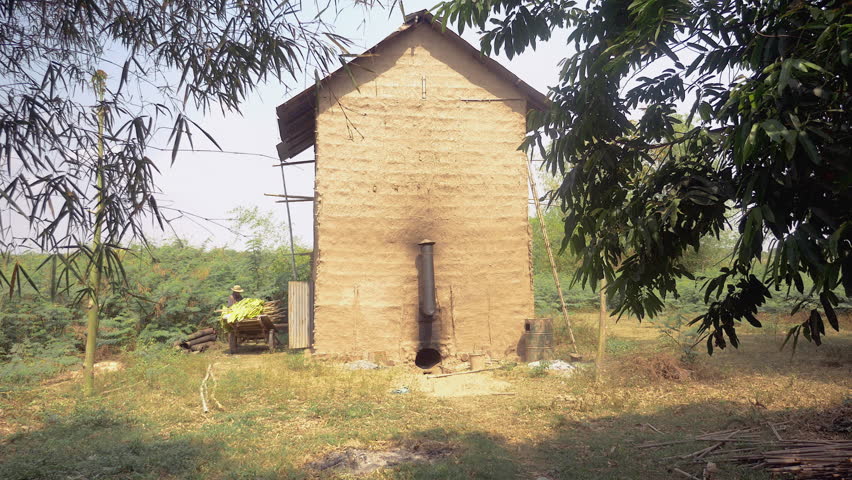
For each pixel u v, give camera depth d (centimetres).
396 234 1344
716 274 2112
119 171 246
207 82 290
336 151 1325
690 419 797
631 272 401
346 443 708
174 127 246
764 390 948
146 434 745
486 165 1396
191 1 293
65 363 1232
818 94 284
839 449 575
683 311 1858
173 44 292
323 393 992
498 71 1402
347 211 1324
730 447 649
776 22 322
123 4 280
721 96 389
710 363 1186
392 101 1365
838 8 281
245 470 593
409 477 582
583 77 433
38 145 243
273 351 1559
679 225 398
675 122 431
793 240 283
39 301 1396
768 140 295
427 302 1312
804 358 1232
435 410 891
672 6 371
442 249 1359
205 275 1958
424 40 1391
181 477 583
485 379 1166
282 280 1997
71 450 668
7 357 1257
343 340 1305
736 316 432
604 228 418
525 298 1388
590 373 1099
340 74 1335
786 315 1875
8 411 868
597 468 611
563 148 450
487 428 786
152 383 1066
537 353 1323
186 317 1741
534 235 3025
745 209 304
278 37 299
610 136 451
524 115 1419
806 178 301
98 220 241
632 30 399
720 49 377
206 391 959
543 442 718
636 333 1745
